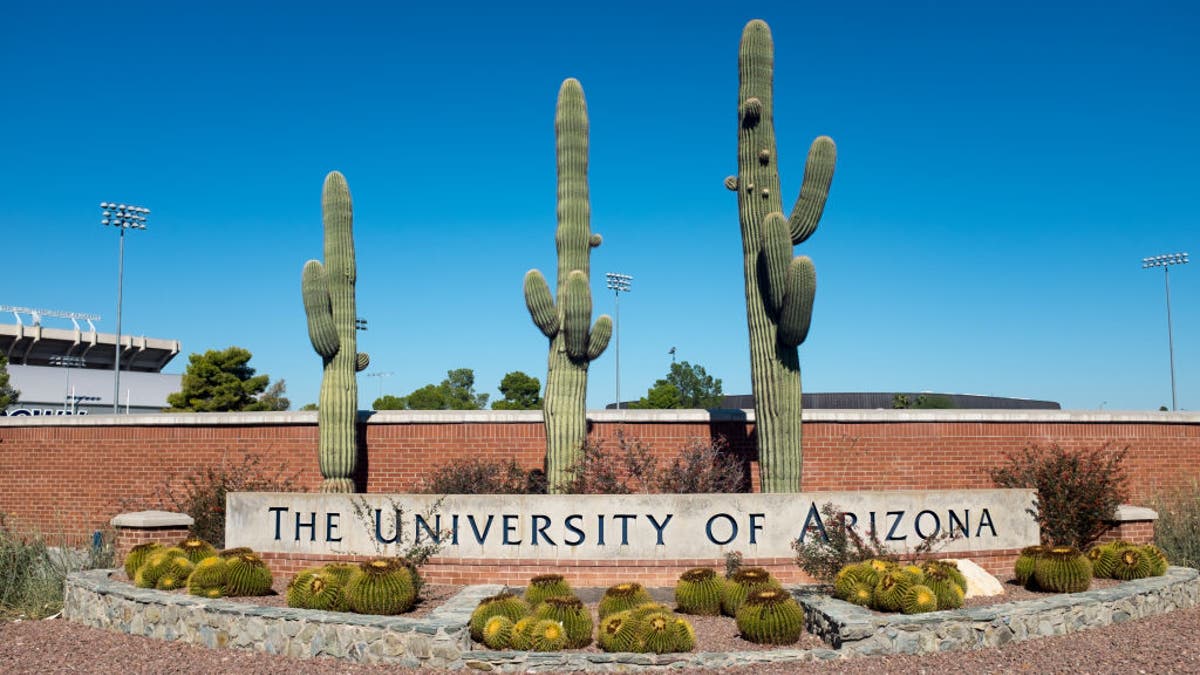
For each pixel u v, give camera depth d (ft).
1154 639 31.68
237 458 61.36
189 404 133.18
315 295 54.34
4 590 40.06
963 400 160.76
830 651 29.22
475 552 39.09
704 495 39.04
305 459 60.54
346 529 40.32
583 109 51.70
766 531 39.09
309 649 30.73
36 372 167.53
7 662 30.09
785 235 46.24
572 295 49.14
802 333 46.47
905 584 31.96
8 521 58.90
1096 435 61.11
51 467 63.77
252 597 36.14
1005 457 59.77
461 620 30.19
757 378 48.26
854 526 39.73
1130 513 46.98
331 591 32.86
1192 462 62.08
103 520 62.59
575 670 28.07
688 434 58.39
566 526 38.86
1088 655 29.60
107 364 195.93
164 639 33.35
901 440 59.16
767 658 28.73
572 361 50.03
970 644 30.55
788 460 47.34
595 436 57.57
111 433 63.26
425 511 39.65
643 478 48.88
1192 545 46.55
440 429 59.41
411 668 29.04
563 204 51.34
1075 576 36.83
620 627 29.43
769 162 49.78
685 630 29.50
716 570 38.65
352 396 55.57
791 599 31.40
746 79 50.39
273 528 41.24
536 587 34.50
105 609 35.76
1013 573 41.39
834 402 158.81
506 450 58.90
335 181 56.08
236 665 29.55
